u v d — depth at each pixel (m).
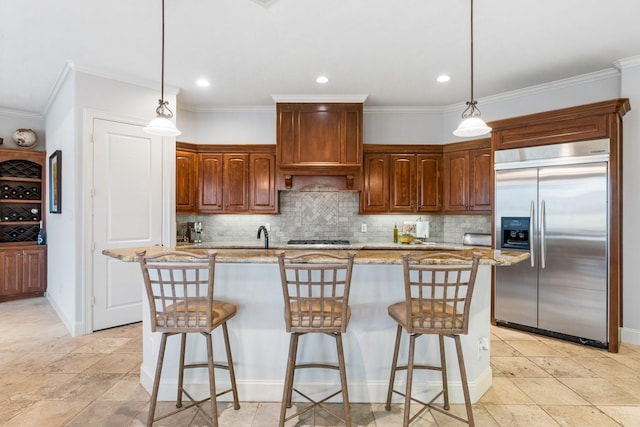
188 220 4.75
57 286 4.09
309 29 2.76
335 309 1.94
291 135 4.27
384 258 2.03
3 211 4.75
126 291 3.67
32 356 2.92
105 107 3.51
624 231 3.18
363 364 2.30
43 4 2.42
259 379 2.31
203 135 4.71
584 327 3.12
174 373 2.30
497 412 2.15
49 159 4.44
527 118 3.38
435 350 2.29
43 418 2.07
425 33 2.82
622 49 3.06
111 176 3.54
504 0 2.38
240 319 2.31
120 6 2.45
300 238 4.77
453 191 4.43
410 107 4.68
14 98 4.34
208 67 3.46
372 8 2.47
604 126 3.00
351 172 4.39
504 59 3.28
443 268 1.80
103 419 2.07
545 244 3.30
